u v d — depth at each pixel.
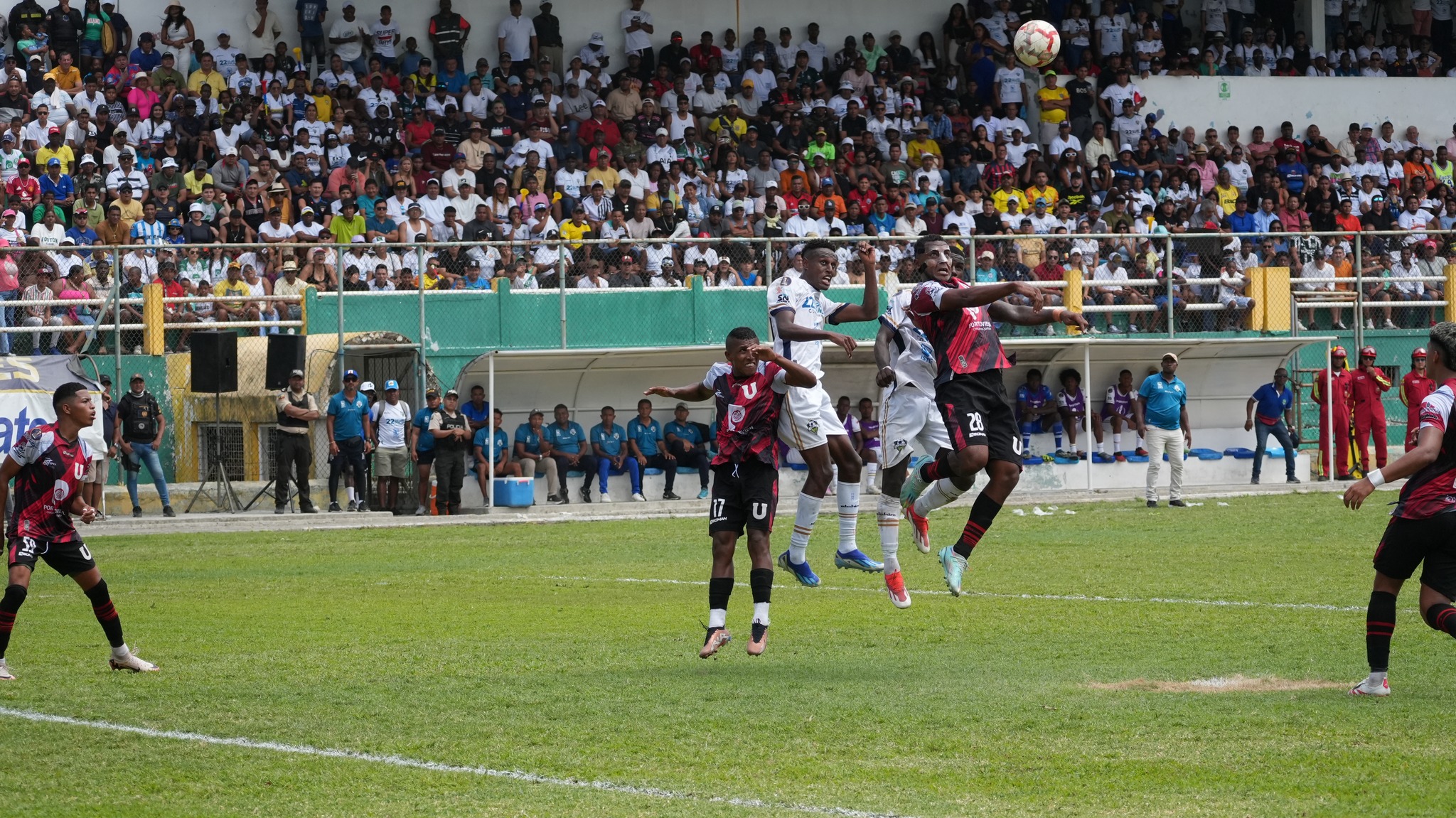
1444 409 13.25
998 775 11.36
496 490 40.38
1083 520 35.34
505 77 54.38
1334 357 44.91
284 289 41.91
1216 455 46.25
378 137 50.44
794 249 44.50
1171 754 11.88
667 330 43.56
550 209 49.34
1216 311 45.78
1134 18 61.69
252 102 49.66
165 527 35.66
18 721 13.57
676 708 13.92
